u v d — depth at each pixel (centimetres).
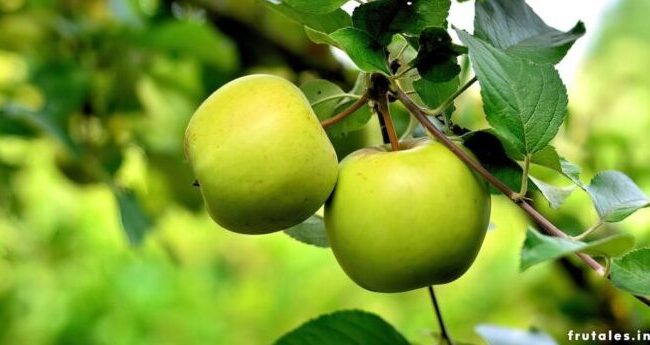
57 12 143
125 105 141
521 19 87
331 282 252
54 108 126
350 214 85
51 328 227
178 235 267
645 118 176
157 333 245
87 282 237
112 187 122
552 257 74
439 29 82
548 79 81
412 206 84
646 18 197
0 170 160
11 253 206
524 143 82
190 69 148
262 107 85
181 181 148
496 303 191
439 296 209
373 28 83
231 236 274
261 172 84
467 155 85
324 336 94
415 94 90
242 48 147
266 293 262
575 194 130
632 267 80
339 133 91
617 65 192
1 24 142
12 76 169
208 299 257
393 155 86
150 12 155
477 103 133
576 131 143
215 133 85
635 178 139
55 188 232
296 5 84
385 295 227
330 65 142
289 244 270
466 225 85
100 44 138
